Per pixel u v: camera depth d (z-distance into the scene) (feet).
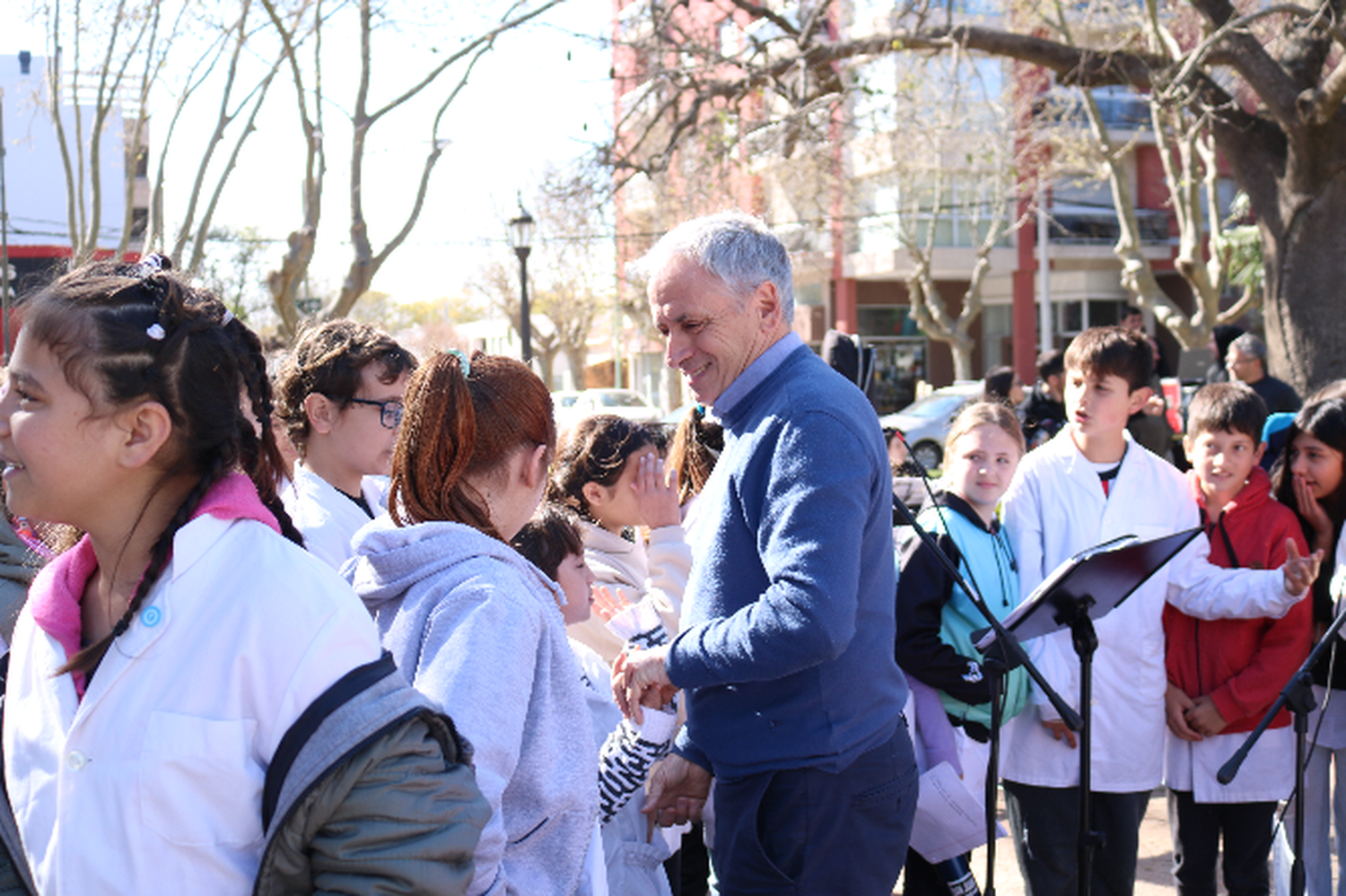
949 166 73.10
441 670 4.60
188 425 3.84
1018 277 94.53
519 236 47.32
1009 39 33.50
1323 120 27.43
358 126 33.94
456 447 5.24
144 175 65.26
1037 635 8.38
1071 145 73.77
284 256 34.32
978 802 8.71
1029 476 10.56
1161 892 11.87
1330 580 10.94
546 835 5.03
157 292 3.84
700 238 6.98
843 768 6.75
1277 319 29.78
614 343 125.80
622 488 9.64
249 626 3.69
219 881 3.61
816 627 6.14
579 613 7.82
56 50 32.83
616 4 38.27
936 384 99.86
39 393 3.68
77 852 3.57
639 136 36.81
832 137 38.19
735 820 6.97
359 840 3.64
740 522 6.88
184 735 3.57
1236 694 9.98
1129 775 9.78
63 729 3.82
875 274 92.99
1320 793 10.87
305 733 3.65
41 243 63.26
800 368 6.91
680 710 8.90
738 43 39.34
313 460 8.48
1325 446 10.78
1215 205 54.85
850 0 40.37
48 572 4.17
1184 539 7.86
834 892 6.81
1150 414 19.13
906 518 8.41
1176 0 43.62
